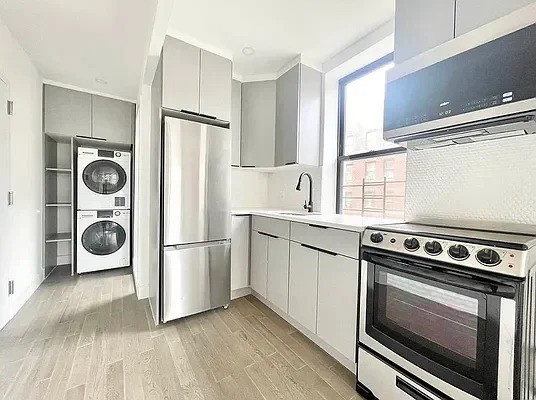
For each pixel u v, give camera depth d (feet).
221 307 8.18
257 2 6.23
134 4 5.59
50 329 6.63
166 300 6.97
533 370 3.27
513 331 2.96
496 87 3.45
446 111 3.96
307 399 4.56
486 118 3.56
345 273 5.32
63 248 12.48
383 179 7.92
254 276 8.72
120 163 11.59
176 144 7.06
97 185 11.14
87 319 7.20
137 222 9.26
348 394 4.70
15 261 7.49
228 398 4.54
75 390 4.58
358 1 6.20
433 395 3.64
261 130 9.71
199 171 7.48
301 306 6.55
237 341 6.29
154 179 7.59
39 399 4.36
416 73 4.37
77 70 8.80
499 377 3.06
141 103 8.91
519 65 3.27
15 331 6.49
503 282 3.03
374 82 8.27
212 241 7.83
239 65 9.24
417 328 3.92
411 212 5.76
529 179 4.18
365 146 8.52
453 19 4.24
